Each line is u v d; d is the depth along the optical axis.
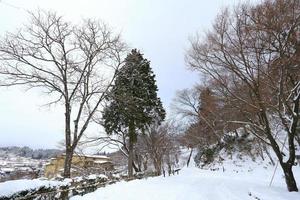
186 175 35.06
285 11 13.59
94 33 20.69
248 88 16.23
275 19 13.62
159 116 33.53
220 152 52.19
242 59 15.03
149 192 14.18
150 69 32.97
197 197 12.98
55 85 19.14
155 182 20.70
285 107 16.97
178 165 63.53
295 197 13.28
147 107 31.61
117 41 21.41
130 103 24.19
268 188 16.83
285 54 14.39
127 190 14.78
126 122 29.14
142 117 29.61
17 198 7.98
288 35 13.69
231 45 15.26
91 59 20.28
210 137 58.28
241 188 17.12
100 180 16.61
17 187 8.46
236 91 16.83
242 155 46.28
